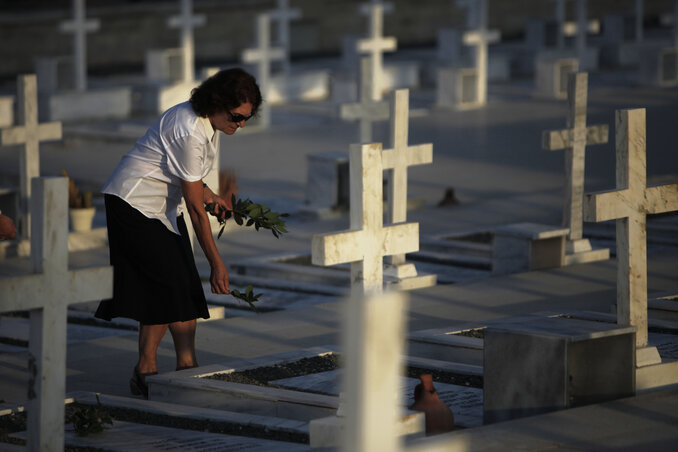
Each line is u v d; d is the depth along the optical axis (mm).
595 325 15461
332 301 25266
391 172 25984
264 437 15078
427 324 21859
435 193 40344
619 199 15844
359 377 7797
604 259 28328
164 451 14086
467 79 66188
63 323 12953
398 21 104438
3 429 15422
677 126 55562
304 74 71562
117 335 22891
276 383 17312
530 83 78312
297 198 39812
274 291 26922
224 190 33719
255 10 95625
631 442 13406
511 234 27172
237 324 22547
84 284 13062
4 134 30031
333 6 101688
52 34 82250
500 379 15172
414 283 26219
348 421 7922
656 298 22328
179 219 16984
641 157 16031
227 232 34156
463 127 57938
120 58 87438
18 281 12492
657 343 18844
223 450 14109
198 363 19516
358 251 14945
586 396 14977
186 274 16922
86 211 32375
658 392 15570
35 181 12664
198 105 15891
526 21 86562
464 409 15984
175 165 16031
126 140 54844
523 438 13539
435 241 31578
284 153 50344
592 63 85750
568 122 27891
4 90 69500
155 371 17812
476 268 29453
